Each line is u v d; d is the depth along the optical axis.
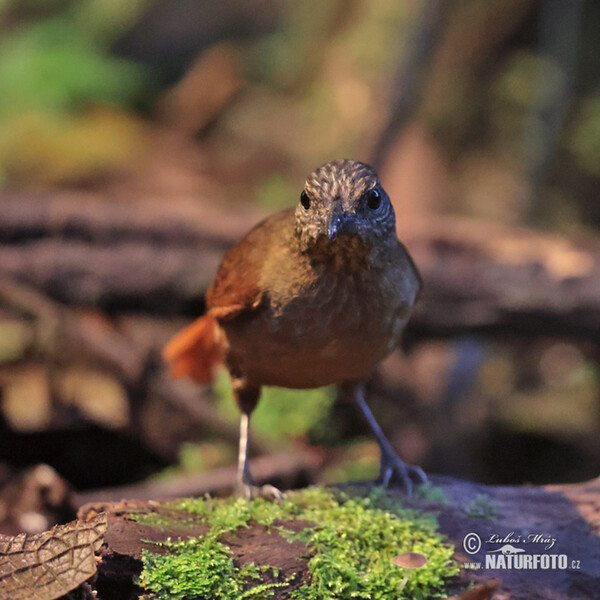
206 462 10.88
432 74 17.83
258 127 20.58
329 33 19.86
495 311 10.59
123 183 18.44
